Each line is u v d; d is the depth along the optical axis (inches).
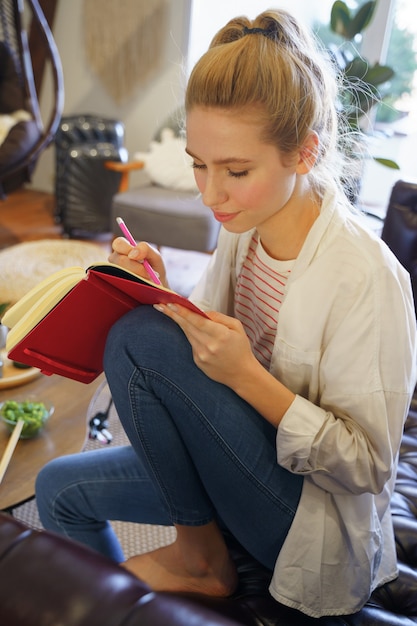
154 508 44.1
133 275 32.3
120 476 44.2
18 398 54.9
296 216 36.9
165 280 42.3
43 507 45.5
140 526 64.9
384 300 34.2
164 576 40.6
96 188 143.9
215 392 35.2
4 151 120.8
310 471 35.6
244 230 35.4
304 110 32.2
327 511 37.3
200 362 33.9
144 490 43.8
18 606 20.2
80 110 175.6
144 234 120.0
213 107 31.3
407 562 43.1
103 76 168.9
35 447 49.6
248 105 30.8
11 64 134.8
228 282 44.7
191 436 36.0
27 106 134.0
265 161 32.4
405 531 44.1
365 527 37.1
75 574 21.0
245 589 40.7
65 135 142.0
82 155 140.6
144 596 20.8
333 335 35.6
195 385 34.9
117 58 165.3
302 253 36.2
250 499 37.4
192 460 37.5
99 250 90.7
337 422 35.0
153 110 167.0
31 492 45.4
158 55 161.2
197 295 47.8
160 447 36.4
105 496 44.2
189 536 38.9
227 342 32.6
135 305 36.9
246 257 41.9
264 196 33.4
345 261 34.9
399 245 63.6
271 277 39.6
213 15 157.3
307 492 37.3
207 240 117.3
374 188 152.1
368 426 35.0
